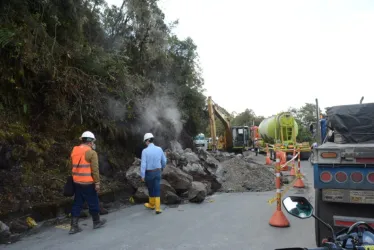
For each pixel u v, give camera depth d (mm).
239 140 31906
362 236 2904
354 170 4676
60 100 8828
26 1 8016
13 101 8031
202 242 5586
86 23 10453
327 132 6383
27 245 5449
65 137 9195
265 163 20625
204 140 31609
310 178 13766
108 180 9633
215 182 11180
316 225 5043
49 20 8578
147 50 12938
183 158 10984
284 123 24281
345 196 4707
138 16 12414
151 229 6406
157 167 7914
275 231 6211
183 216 7480
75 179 6254
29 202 6758
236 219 7152
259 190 11164
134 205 8750
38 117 8656
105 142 10859
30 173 7426
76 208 6227
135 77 11750
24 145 7605
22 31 7641
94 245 5453
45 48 8062
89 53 9398
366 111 5555
